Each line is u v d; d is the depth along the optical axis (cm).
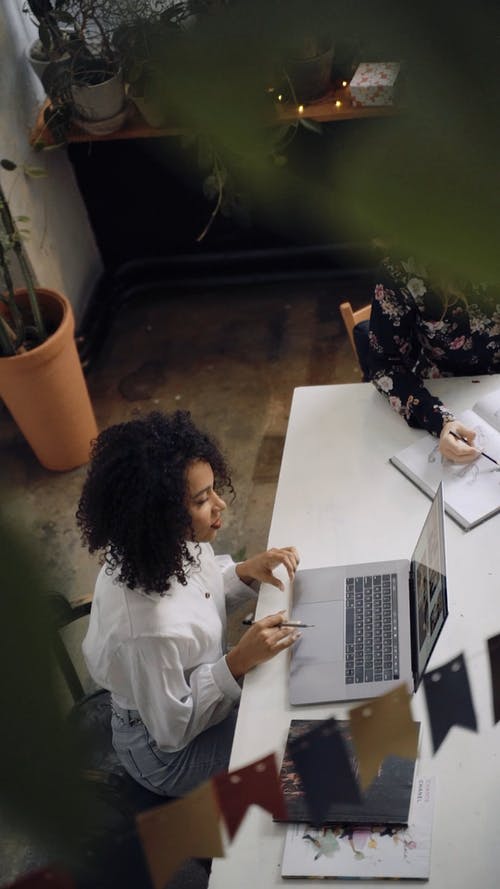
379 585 165
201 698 159
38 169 302
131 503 142
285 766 140
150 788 169
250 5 18
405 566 168
